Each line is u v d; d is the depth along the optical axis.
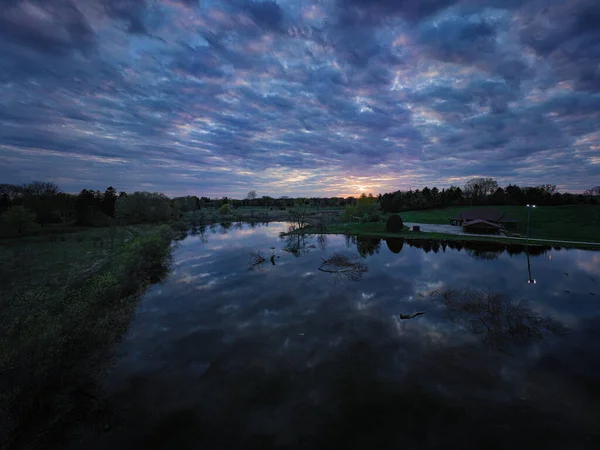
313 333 15.57
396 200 113.88
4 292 19.78
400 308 18.81
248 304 19.75
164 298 20.88
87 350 13.19
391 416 9.59
